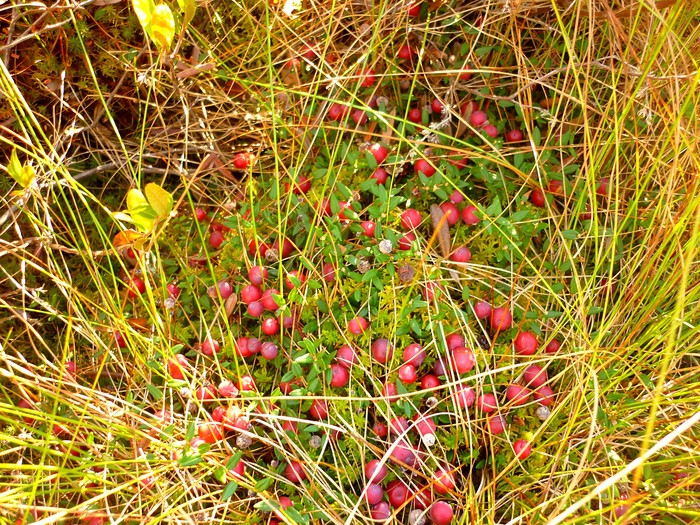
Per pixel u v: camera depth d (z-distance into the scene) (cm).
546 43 40
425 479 33
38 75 37
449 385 31
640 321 33
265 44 41
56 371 35
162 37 30
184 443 32
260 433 33
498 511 33
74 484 30
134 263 38
